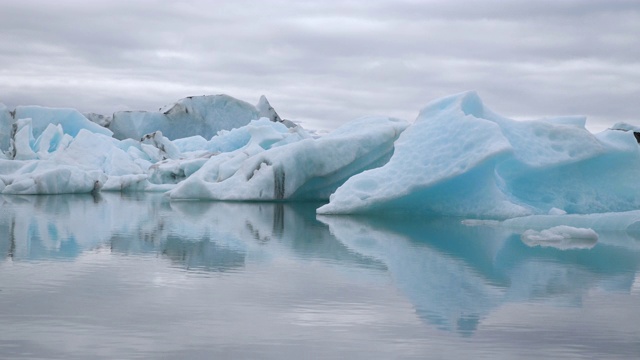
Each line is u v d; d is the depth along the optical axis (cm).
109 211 1962
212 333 641
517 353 605
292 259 1097
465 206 1866
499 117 2002
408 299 802
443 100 2000
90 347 592
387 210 1908
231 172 2592
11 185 2636
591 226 1600
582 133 1973
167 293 809
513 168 1931
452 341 636
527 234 1432
